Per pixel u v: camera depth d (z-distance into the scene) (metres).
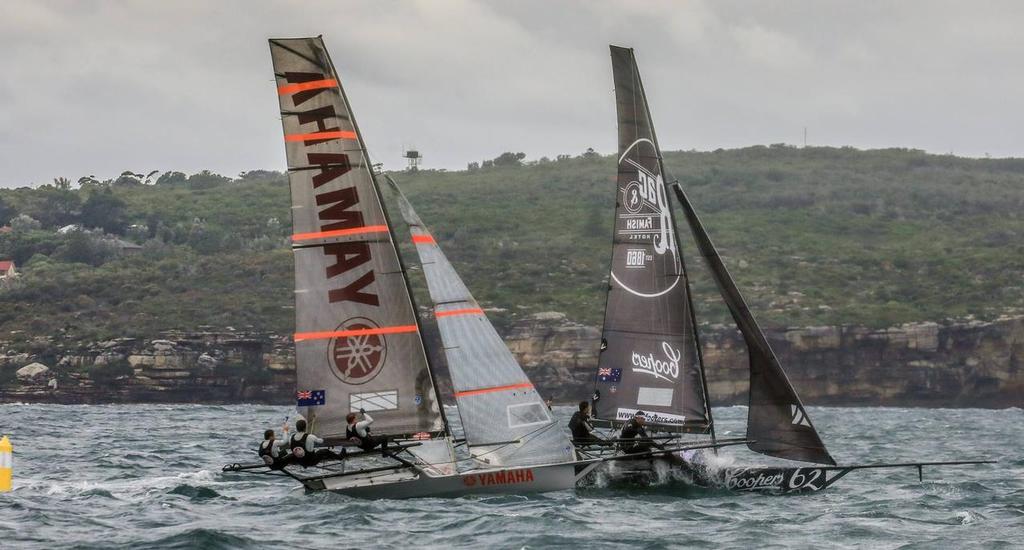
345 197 91.94
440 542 78.56
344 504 93.19
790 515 92.31
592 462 98.94
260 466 93.38
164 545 76.00
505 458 96.19
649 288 105.25
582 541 79.12
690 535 82.19
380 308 92.69
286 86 91.00
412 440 93.69
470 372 95.81
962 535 84.06
